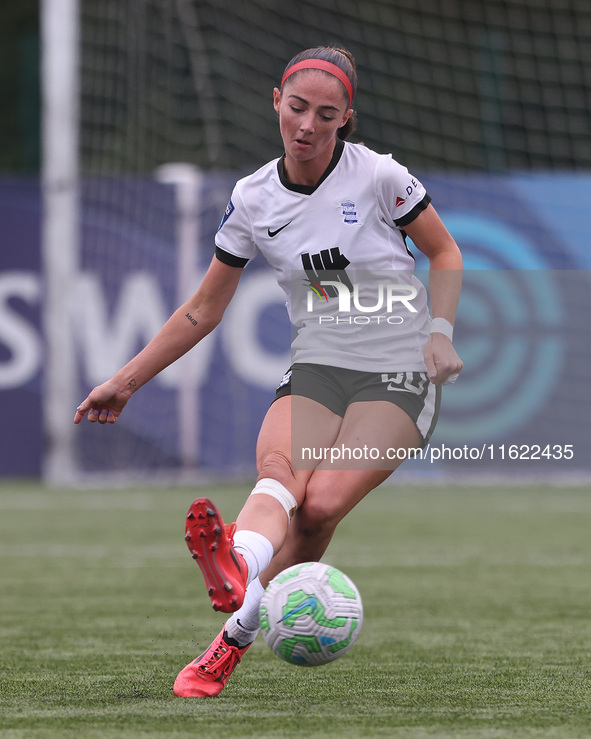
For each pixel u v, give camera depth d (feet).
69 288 127.03
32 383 136.77
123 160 160.97
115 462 135.03
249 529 30.89
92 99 160.56
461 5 176.35
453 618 52.42
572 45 173.27
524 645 44.60
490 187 128.98
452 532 93.86
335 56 32.68
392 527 97.66
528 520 103.14
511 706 32.01
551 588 63.10
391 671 38.63
